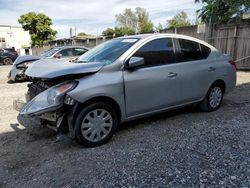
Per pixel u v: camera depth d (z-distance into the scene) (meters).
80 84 3.60
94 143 3.80
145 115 4.36
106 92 3.76
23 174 3.14
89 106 3.69
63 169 3.21
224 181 2.83
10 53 24.33
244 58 11.49
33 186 2.88
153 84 4.27
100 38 21.80
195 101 5.06
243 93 7.11
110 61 4.02
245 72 11.09
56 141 4.08
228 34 11.91
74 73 3.61
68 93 3.51
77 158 3.48
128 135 4.23
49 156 3.58
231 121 4.77
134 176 2.99
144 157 3.44
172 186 2.77
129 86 4.00
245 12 13.42
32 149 3.83
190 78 4.78
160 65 4.39
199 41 5.12
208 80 5.13
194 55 4.95
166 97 4.50
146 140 4.00
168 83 4.46
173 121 4.87
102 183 2.88
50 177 3.04
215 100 5.43
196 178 2.90
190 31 13.67
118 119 4.06
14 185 2.92
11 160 3.50
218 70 5.28
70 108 3.62
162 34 4.57
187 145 3.77
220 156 3.40
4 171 3.23
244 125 4.54
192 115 5.21
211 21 14.04
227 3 13.35
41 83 3.99
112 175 3.03
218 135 4.11
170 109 4.70
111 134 3.96
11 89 8.95
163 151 3.60
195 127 4.51
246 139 3.93
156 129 4.47
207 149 3.62
